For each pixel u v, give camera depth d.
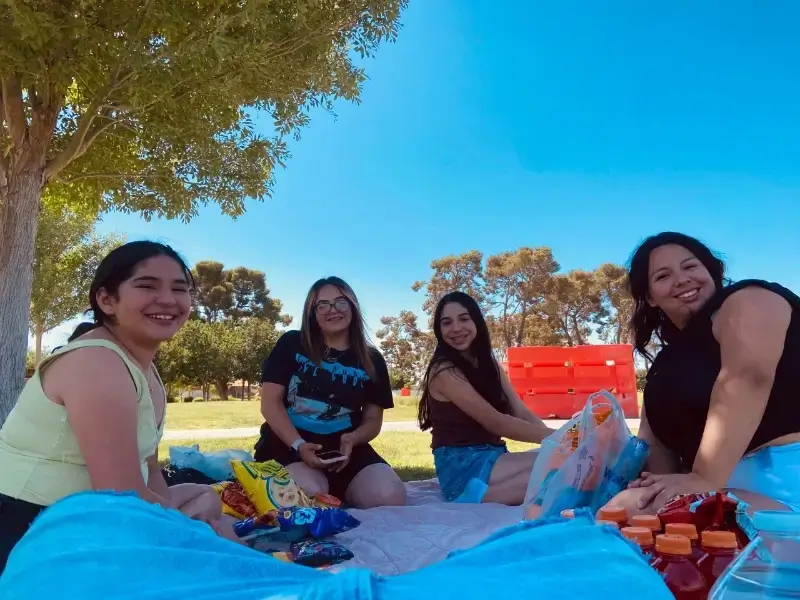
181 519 0.95
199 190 8.88
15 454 1.68
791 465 1.93
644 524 1.37
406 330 46.00
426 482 4.59
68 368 1.67
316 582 0.72
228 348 41.91
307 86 7.97
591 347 13.80
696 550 1.24
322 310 3.71
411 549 2.57
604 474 2.26
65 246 20.73
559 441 2.36
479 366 3.90
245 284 60.59
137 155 9.00
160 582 0.76
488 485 3.57
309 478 3.41
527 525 0.90
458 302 3.87
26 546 0.88
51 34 5.47
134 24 6.20
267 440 3.79
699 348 2.22
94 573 0.77
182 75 6.22
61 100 7.31
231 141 8.84
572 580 0.72
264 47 6.57
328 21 7.49
